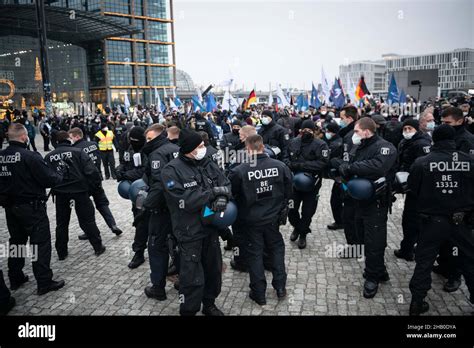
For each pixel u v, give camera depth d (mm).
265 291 4309
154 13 84250
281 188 4352
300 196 5930
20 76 61000
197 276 3742
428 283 3902
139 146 5375
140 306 4359
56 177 4746
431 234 3840
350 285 4730
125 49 77500
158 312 4223
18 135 4551
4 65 59000
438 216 3826
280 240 4480
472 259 3793
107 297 4586
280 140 7328
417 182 3896
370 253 4422
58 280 5059
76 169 5566
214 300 4074
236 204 4281
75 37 53969
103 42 72375
